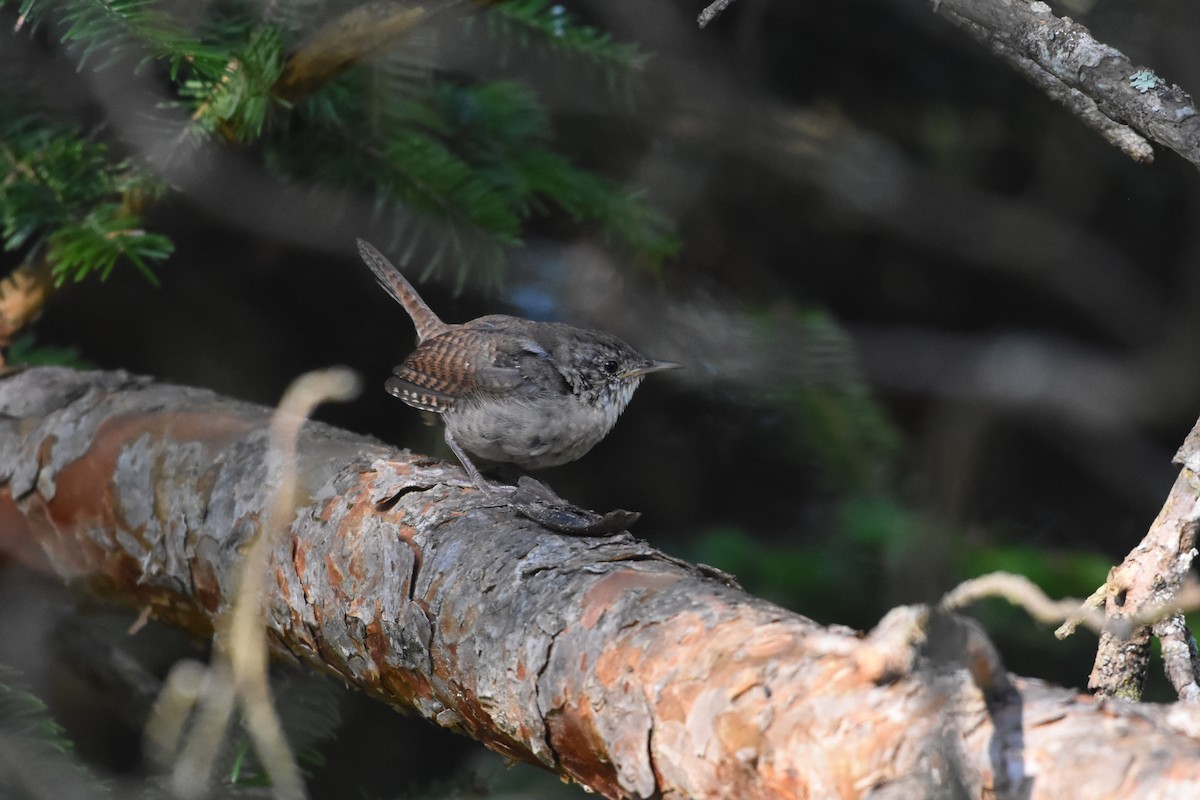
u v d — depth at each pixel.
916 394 9.52
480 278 7.89
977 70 10.30
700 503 9.39
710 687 4.01
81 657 7.93
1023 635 7.59
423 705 5.38
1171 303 10.41
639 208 8.12
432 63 7.61
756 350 8.12
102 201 7.37
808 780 3.70
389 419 9.70
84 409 7.10
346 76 7.44
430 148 7.53
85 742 8.74
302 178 7.93
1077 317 11.28
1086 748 3.33
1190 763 3.21
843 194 10.05
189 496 6.34
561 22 7.71
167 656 8.80
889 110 10.69
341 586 5.56
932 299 11.27
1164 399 9.63
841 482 7.75
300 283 9.48
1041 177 10.67
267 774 6.10
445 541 5.27
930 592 5.49
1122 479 9.77
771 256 10.53
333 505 5.79
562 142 9.63
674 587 4.50
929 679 3.62
